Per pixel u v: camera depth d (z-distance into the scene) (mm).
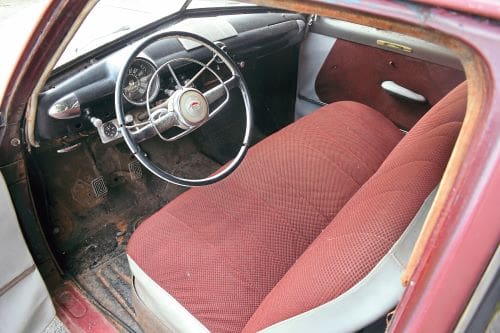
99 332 1542
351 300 803
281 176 1538
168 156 2293
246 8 1989
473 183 493
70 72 1516
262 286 1228
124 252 1969
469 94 482
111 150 2029
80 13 920
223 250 1307
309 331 837
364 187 1201
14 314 1432
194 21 1868
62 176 1890
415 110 2014
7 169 1382
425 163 1013
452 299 554
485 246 510
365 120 1782
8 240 1343
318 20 2145
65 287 1732
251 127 1488
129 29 1673
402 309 606
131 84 1585
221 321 1151
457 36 460
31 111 1303
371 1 508
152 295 1258
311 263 978
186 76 1802
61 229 1936
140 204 2150
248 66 2154
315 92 2354
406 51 1895
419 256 570
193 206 1448
